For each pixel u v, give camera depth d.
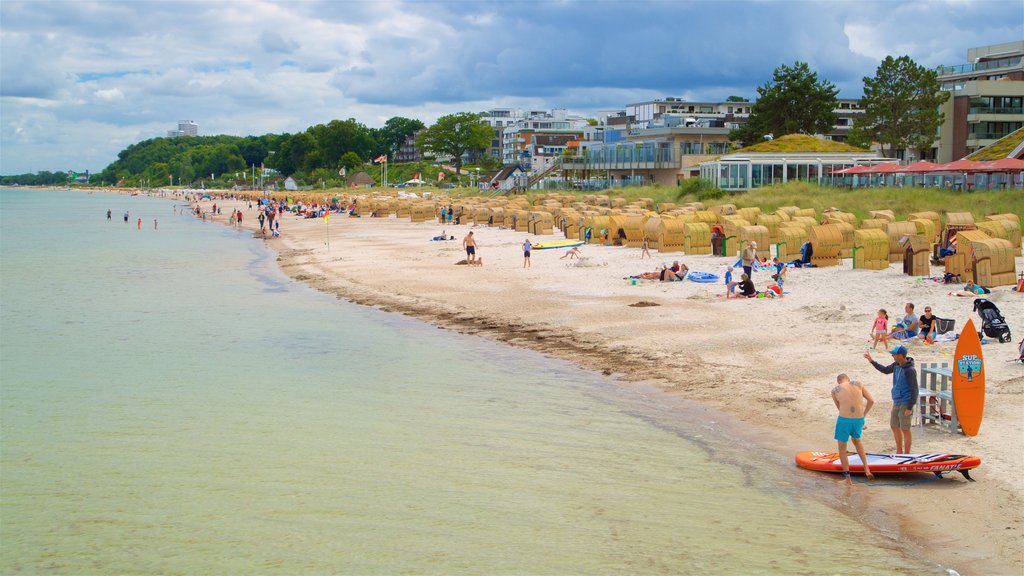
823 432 15.89
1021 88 93.62
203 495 13.88
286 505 13.35
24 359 24.70
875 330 21.58
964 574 10.39
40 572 11.34
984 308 21.09
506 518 12.59
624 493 13.41
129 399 20.08
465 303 32.44
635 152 101.69
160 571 11.28
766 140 96.88
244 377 22.17
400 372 22.19
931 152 96.00
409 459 15.30
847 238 38.22
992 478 13.10
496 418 17.72
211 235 83.38
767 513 12.48
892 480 13.59
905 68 87.25
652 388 19.58
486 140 193.00
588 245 49.62
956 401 14.83
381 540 11.99
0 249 66.50
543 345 24.72
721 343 23.25
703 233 42.03
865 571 10.58
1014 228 35.81
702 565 10.90
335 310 33.12
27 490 14.24
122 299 37.47
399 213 97.25
